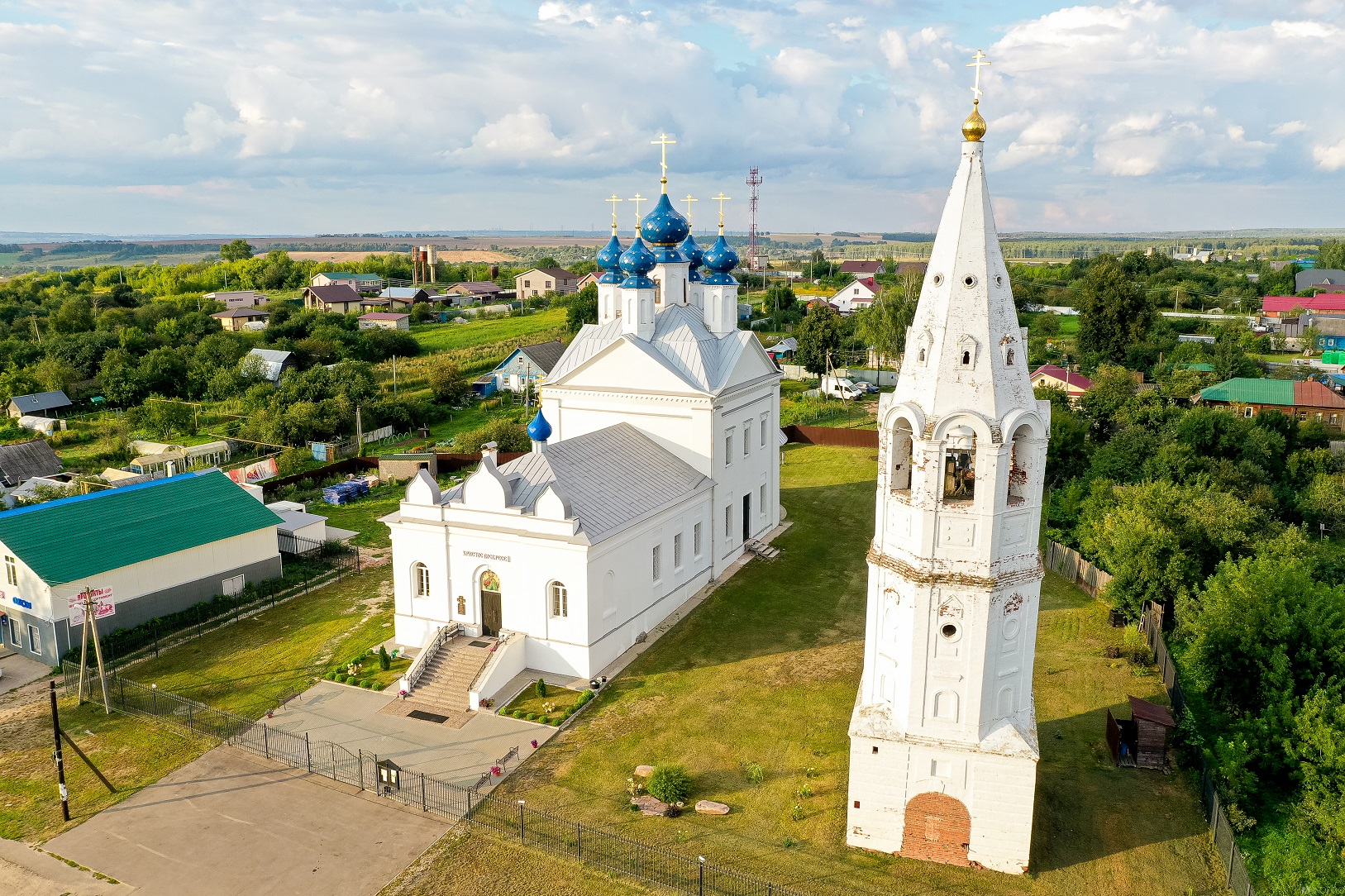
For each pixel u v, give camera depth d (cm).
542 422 4647
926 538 2847
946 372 2783
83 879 3014
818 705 4069
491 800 3412
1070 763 3638
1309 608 3838
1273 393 9006
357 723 3966
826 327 12350
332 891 2958
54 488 7488
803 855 3081
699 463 5484
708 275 6406
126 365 11744
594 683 4266
